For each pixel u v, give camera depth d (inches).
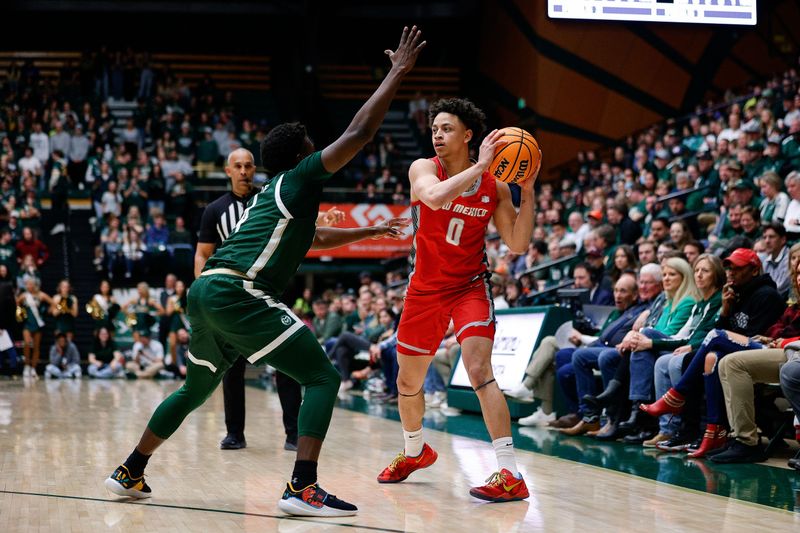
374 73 1153.4
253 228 153.9
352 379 489.4
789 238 334.3
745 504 160.2
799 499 165.8
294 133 162.9
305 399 150.3
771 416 226.4
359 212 801.6
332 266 834.8
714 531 136.9
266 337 149.3
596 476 191.9
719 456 213.0
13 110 894.4
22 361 655.8
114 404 380.5
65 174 812.0
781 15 872.9
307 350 150.4
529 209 168.1
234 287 150.4
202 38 1144.8
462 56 1127.6
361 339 473.4
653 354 250.1
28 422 301.4
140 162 822.5
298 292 919.7
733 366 214.2
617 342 274.5
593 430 268.2
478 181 165.8
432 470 198.4
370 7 1059.9
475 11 1045.2
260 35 1141.7
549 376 300.7
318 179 151.7
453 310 170.2
